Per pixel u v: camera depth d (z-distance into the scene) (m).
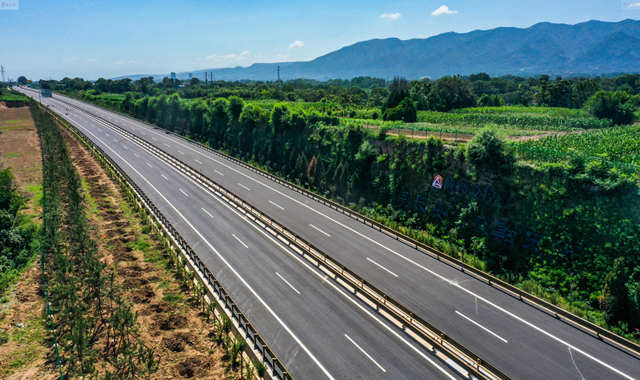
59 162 58.69
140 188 54.09
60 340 23.36
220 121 86.44
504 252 34.59
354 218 44.72
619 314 27.28
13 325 24.31
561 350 23.14
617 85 149.12
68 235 37.19
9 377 19.83
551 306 27.08
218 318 26.16
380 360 22.17
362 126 56.16
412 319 25.41
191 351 23.00
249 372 20.47
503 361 22.17
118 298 24.91
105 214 44.38
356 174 50.41
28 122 116.69
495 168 37.12
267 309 27.06
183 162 67.00
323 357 22.38
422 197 43.41
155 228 40.12
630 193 29.53
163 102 109.62
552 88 110.12
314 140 60.25
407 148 46.47
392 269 32.84
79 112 137.38
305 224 42.53
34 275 30.80
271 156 67.38
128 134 94.88
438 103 110.88
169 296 28.84
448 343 23.23
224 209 47.09
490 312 26.94
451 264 34.00
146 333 24.27
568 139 49.44
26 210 45.88
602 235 29.86
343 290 29.69
